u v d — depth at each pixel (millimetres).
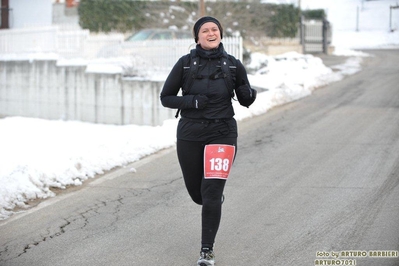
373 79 42938
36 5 62344
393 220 14352
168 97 11992
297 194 16969
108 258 12586
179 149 12070
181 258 12492
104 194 17891
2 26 64125
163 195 17562
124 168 21219
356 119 28562
